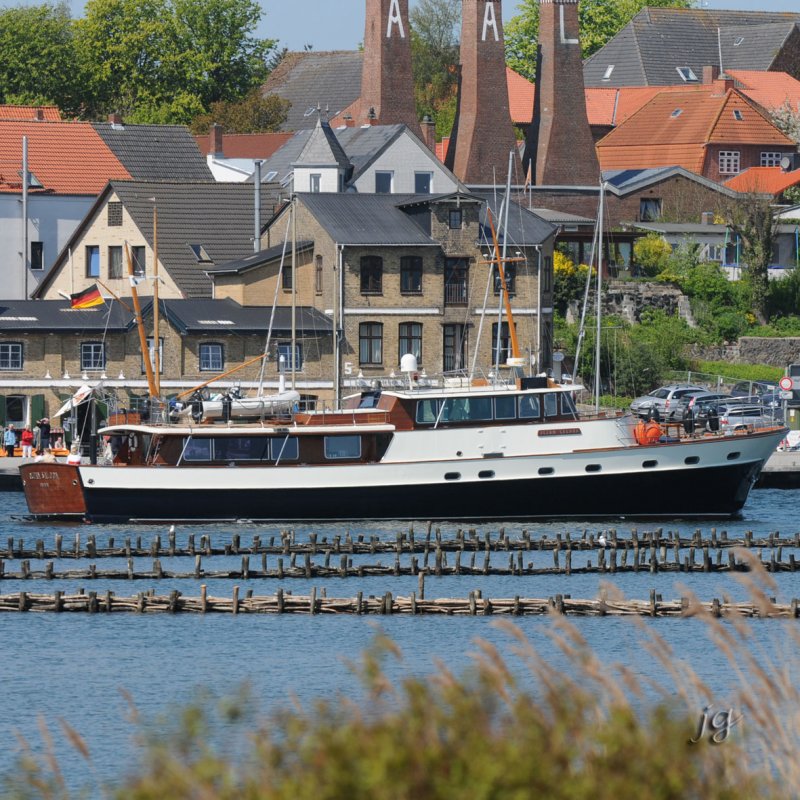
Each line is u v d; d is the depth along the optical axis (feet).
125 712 485.56
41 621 630.33
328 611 641.81
